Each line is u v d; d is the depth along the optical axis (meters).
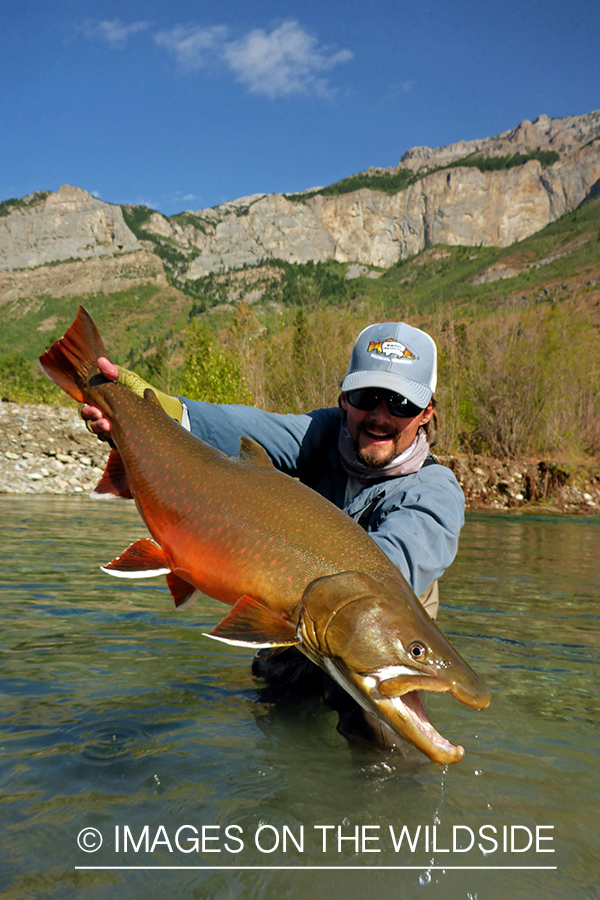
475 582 2.79
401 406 1.47
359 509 1.53
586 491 8.03
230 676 1.54
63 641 1.74
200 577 1.29
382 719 1.11
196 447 1.37
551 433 9.38
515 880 0.90
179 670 1.56
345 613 1.13
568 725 1.34
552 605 2.37
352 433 1.55
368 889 0.87
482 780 1.12
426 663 1.09
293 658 1.53
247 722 1.30
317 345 9.24
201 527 1.29
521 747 1.24
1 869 0.88
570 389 9.51
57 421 7.46
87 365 1.48
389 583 1.16
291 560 1.20
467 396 9.88
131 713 1.32
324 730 1.28
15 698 1.37
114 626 1.89
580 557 3.74
